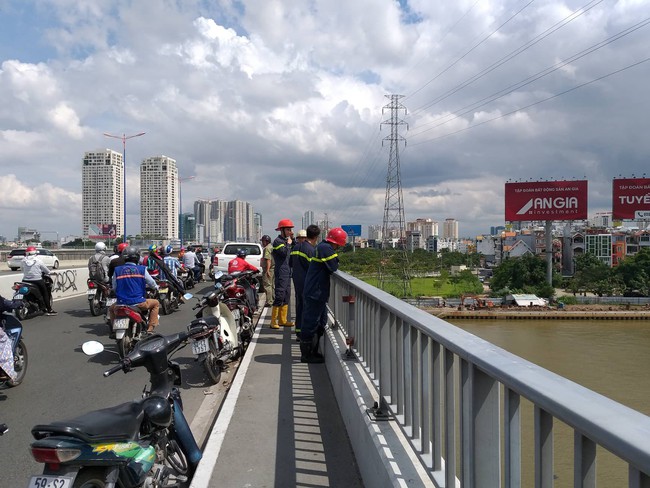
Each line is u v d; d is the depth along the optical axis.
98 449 2.94
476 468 2.04
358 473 4.12
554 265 108.44
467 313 65.56
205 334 6.92
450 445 2.47
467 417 2.19
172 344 3.96
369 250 102.25
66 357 9.15
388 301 3.77
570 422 1.27
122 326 8.19
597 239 112.94
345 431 4.99
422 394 2.97
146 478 3.36
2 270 41.06
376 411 3.89
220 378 7.77
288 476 4.09
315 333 7.60
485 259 138.75
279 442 4.73
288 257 11.03
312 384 6.57
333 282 8.59
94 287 13.66
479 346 2.08
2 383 7.29
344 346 6.38
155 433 3.60
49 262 42.19
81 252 60.56
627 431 1.11
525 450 2.94
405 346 3.41
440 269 107.19
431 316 2.96
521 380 1.55
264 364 7.62
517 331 52.06
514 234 135.00
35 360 8.93
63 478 2.79
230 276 8.84
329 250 7.39
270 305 14.45
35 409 6.35
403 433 3.39
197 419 6.00
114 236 82.31
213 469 4.18
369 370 4.89
